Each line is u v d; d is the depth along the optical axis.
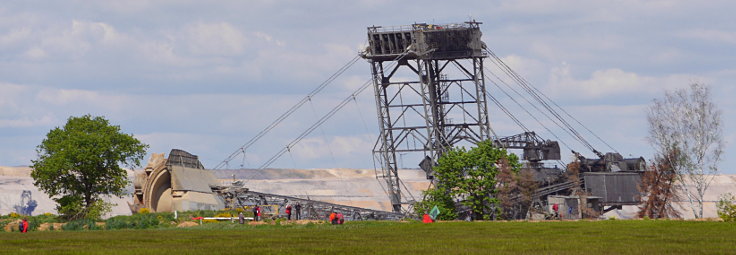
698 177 164.88
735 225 93.50
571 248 63.75
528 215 178.75
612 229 89.25
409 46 190.00
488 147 159.12
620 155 196.50
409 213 178.88
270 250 61.78
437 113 198.50
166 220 125.62
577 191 187.25
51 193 143.12
